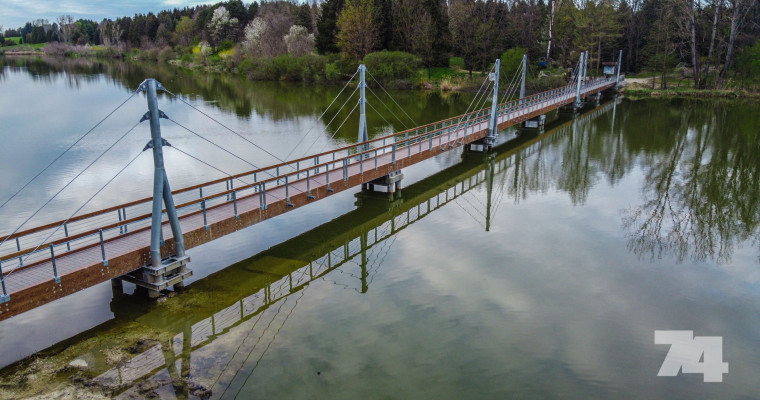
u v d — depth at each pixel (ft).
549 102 137.49
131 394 31.86
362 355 36.83
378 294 45.91
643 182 83.76
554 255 54.85
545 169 91.91
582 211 69.31
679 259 54.49
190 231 44.93
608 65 207.72
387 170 70.28
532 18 226.38
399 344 38.29
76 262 39.96
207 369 34.76
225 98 176.65
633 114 155.22
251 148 101.55
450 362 36.35
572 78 183.52
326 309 43.16
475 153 102.37
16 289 35.37
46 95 164.96
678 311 44.09
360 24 226.99
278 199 53.67
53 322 40.16
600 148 109.19
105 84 198.08
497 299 45.29
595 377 35.27
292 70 235.20
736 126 132.87
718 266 52.90
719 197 76.02
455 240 58.59
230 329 39.73
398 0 236.63
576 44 217.77
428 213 67.46
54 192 71.67
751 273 51.42
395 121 138.00
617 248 57.06
